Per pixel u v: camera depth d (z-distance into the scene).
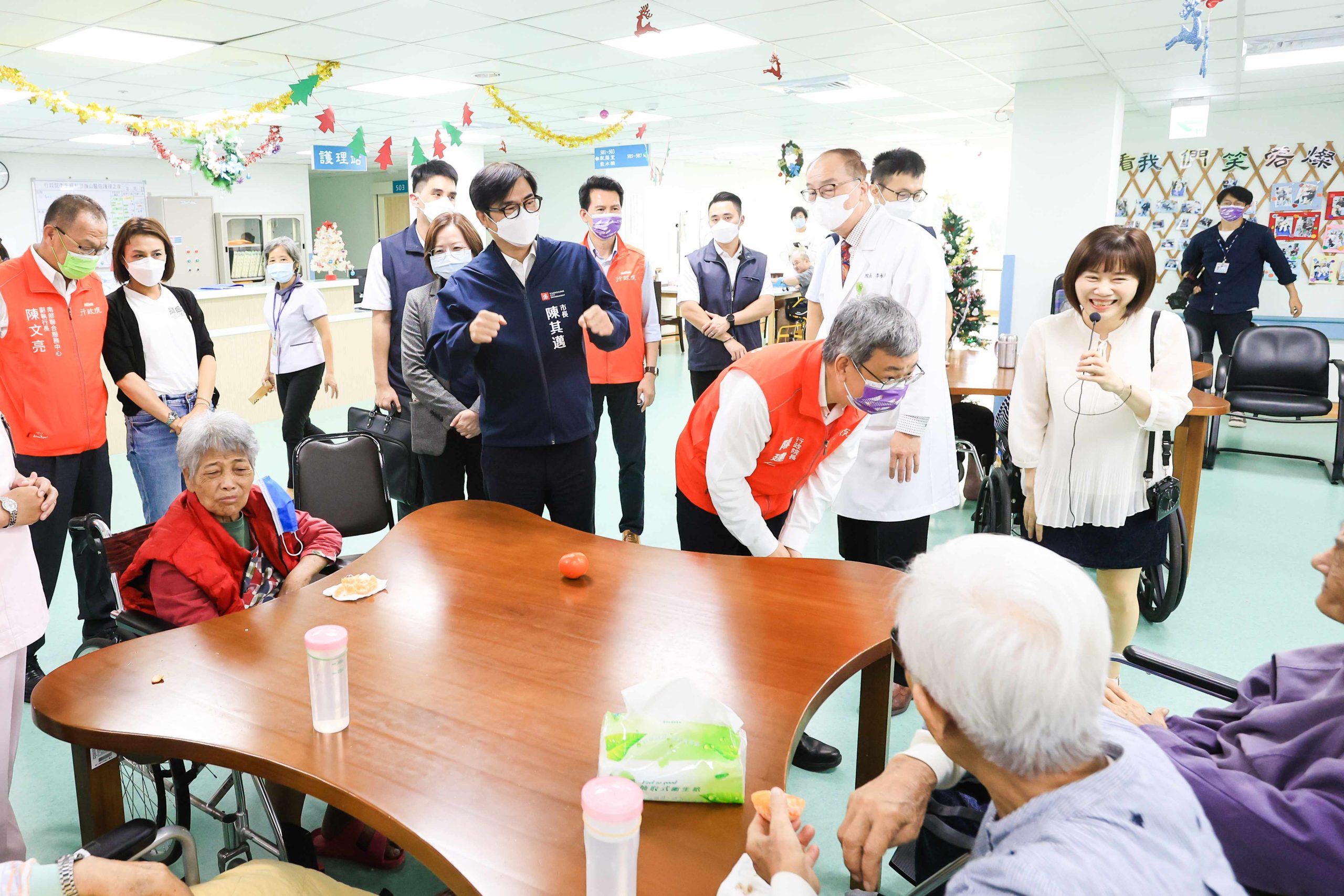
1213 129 8.56
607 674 1.51
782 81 7.15
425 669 1.53
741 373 2.03
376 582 1.91
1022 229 7.11
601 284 2.68
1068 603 0.78
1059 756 0.78
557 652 1.59
